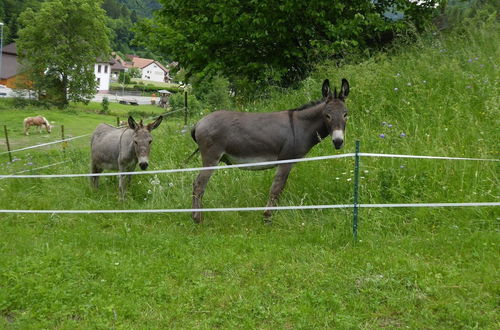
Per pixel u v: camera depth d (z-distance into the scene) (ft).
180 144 31.86
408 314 11.89
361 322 11.73
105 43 168.86
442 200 18.81
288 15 36.81
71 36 160.04
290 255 15.90
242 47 40.73
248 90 42.65
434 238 16.39
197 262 15.75
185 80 45.88
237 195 22.36
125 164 24.00
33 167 33.42
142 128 22.58
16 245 17.54
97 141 26.12
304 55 39.27
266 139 19.40
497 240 15.66
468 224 17.07
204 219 20.58
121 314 12.41
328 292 13.12
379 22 38.17
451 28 42.68
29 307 12.87
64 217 21.61
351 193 20.42
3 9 267.39
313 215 19.54
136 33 45.73
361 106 29.35
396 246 16.01
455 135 23.40
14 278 14.38
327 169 22.58
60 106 151.53
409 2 41.14
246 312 12.42
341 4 35.70
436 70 30.76
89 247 17.61
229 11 36.55
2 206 23.82
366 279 13.58
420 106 27.17
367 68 31.96
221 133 19.61
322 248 16.35
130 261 15.90
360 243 16.46
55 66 158.40
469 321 11.34
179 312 12.54
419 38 36.65
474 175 19.77
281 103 32.86
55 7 154.51
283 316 12.20
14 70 216.95
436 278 13.50
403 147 23.08
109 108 169.27
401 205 16.60
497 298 12.26
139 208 22.58
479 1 45.93
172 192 23.68
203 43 39.68
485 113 25.07
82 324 11.98
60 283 14.25
